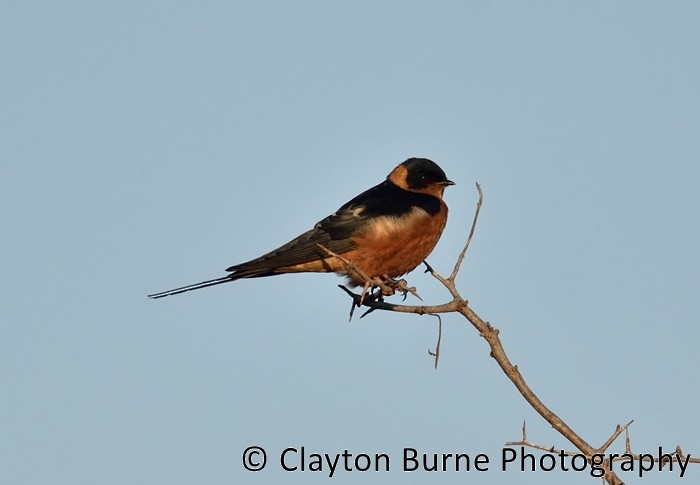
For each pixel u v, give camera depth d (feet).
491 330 29.58
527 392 28.58
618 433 27.02
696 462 25.99
